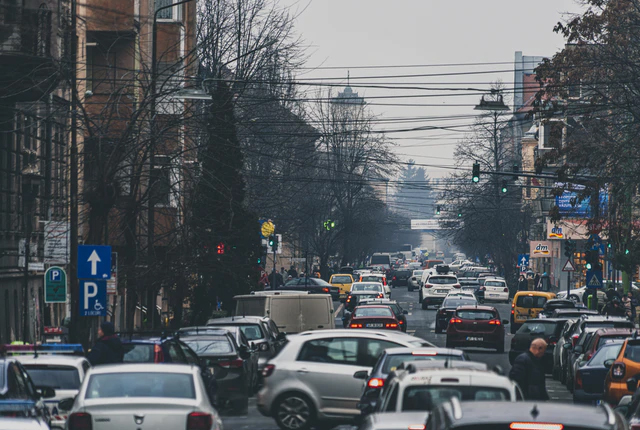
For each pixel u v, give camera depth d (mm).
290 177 166000
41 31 74688
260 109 144000
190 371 37344
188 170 90938
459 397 30375
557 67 103938
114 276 72500
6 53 72250
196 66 125250
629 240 117500
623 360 56938
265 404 50969
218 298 122750
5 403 31469
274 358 51781
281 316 99562
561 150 105625
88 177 97250
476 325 110625
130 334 54906
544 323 96062
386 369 43406
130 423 34781
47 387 40812
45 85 77188
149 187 83688
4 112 85812
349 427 53812
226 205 110125
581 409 18734
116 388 36219
